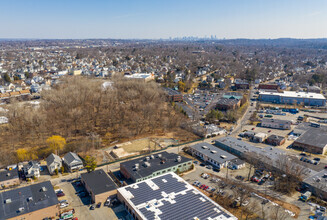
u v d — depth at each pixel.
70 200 77.69
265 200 77.31
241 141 121.69
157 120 152.00
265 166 97.94
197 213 66.12
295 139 131.25
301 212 72.50
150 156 100.31
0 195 73.25
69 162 96.25
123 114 150.00
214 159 102.56
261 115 174.00
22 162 99.00
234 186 85.06
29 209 67.31
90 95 177.12
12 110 139.88
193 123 148.00
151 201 71.00
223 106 185.00
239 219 68.50
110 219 69.19
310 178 87.62
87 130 133.38
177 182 81.75
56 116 144.38
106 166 100.12
